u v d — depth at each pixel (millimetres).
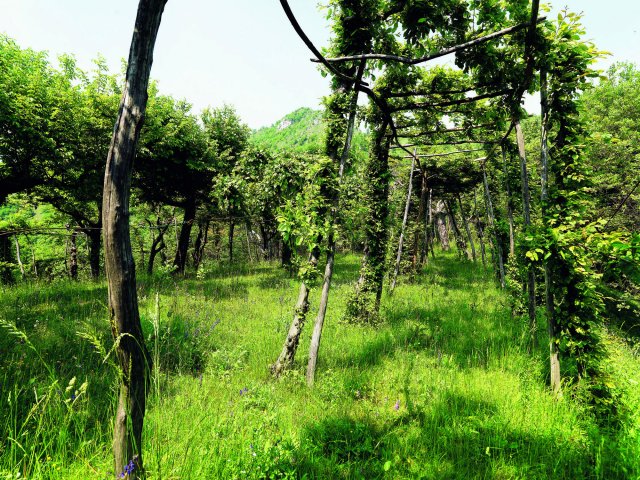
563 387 4555
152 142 13344
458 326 7793
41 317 6660
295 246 5691
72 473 2320
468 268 20422
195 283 12406
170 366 5148
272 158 5922
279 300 10164
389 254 8727
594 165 14953
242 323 7750
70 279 12055
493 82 6371
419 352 6191
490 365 5613
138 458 2035
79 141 11000
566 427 3734
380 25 5875
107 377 4426
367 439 3482
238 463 2707
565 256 4000
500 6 5508
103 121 11469
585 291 4277
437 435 3592
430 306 10016
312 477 2846
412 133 9180
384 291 12422
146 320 5867
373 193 8586
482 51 5914
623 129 16344
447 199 24750
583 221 4113
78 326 6227
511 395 4477
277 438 3230
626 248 3406
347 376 5133
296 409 4195
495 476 3000
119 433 2000
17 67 10984
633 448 3176
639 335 7594
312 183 5641
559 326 4598
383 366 5605
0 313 6664
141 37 1943
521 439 3518
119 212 1883
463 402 4305
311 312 8836
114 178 1869
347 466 3102
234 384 4742
